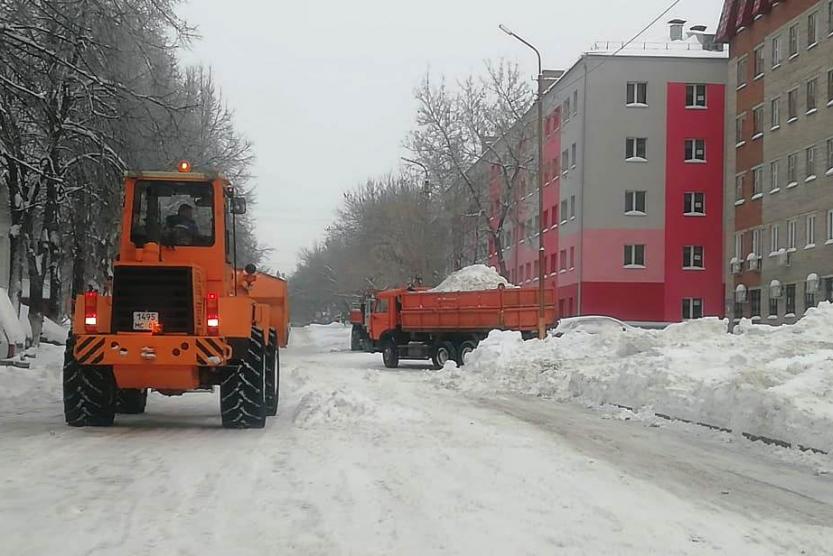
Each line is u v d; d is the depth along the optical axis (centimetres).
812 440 959
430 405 1489
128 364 1081
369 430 1135
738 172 4681
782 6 4244
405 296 2875
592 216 5009
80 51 1736
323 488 757
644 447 1031
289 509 677
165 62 2306
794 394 1062
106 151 1938
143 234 1180
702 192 5056
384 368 2884
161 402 1589
